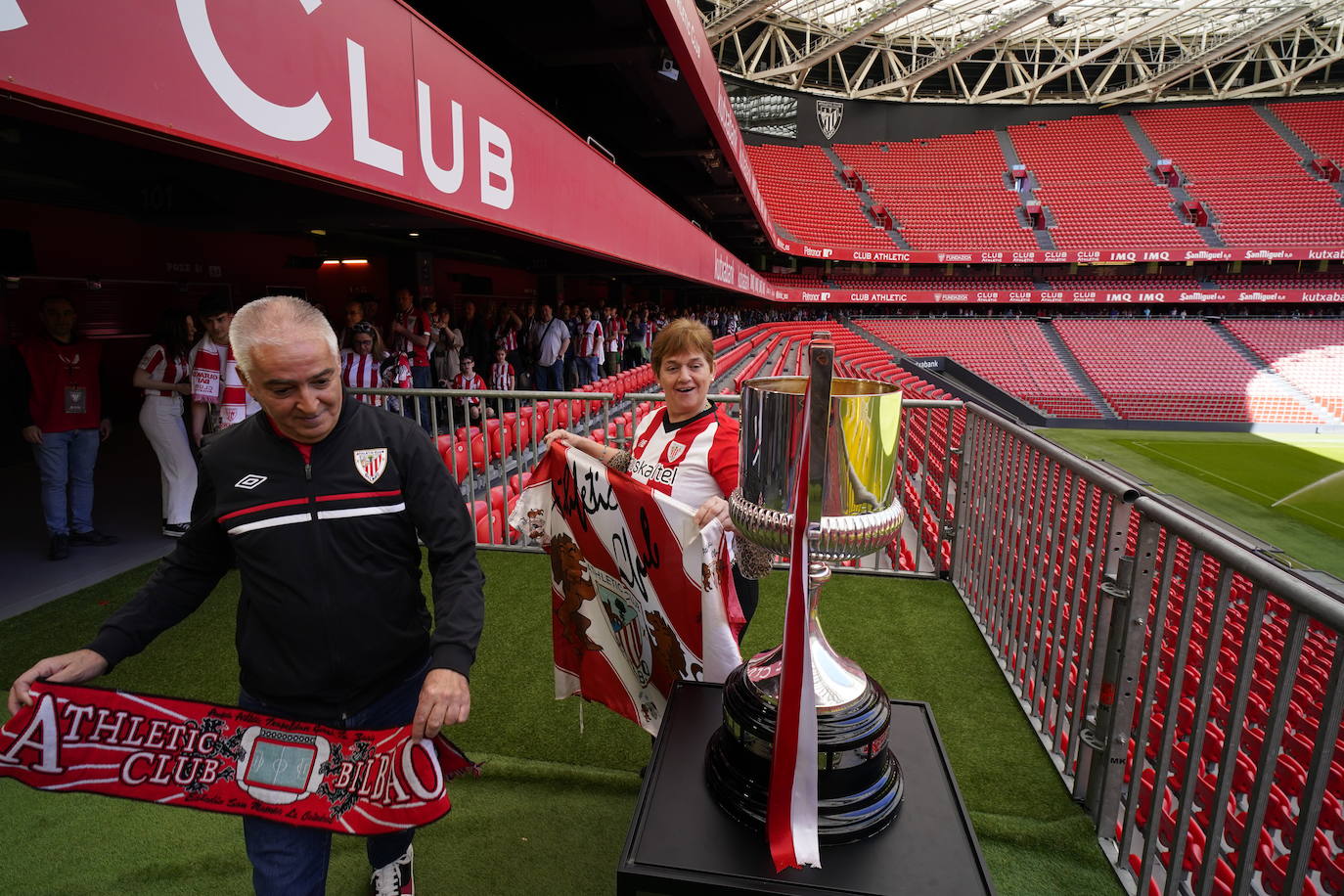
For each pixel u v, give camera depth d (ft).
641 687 6.27
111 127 4.57
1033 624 8.68
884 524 3.60
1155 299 97.55
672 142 38.70
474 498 15.61
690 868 3.36
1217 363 82.69
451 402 13.42
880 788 3.64
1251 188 103.81
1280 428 69.87
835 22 89.30
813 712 3.30
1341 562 32.24
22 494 17.83
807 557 3.36
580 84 33.01
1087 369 82.38
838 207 105.40
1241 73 119.44
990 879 3.28
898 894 3.21
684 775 4.00
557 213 14.38
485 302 48.98
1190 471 51.08
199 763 4.12
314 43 6.47
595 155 17.42
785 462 3.61
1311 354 83.10
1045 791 7.18
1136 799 5.98
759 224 65.10
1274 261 102.22
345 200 13.83
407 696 4.66
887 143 118.83
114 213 23.18
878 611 11.51
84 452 13.30
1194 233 98.02
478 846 6.41
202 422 13.43
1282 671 4.35
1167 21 85.66
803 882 3.27
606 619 6.41
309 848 4.22
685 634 5.66
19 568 12.37
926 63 109.40
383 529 4.23
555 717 8.36
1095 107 118.83
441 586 4.28
